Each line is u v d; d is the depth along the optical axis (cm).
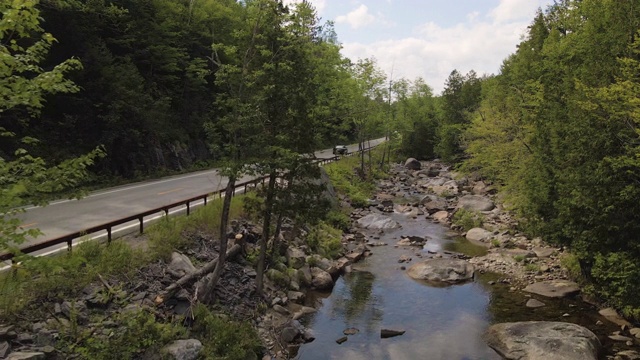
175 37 3931
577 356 1188
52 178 698
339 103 3638
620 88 1195
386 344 1337
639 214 1253
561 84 1831
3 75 605
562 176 1510
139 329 1008
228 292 1408
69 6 2430
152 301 1161
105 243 1309
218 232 1677
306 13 1389
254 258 1650
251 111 1251
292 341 1307
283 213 1479
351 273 2020
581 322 1480
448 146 6334
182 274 1307
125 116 2948
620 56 1471
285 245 1831
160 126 3281
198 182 2811
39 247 1042
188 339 1069
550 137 1703
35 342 890
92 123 2792
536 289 1786
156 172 3142
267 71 1321
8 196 564
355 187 3925
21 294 973
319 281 1788
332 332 1411
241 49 1355
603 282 1489
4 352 827
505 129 2952
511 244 2422
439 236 2747
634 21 1434
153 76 3669
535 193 1764
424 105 7844
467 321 1516
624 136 1278
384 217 3048
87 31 2822
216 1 4812
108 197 2192
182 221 1584
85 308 1023
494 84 5091
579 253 1432
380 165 5644
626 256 1245
